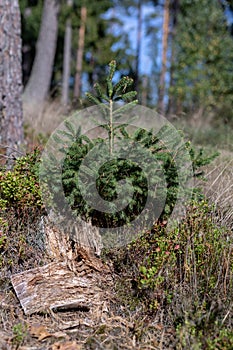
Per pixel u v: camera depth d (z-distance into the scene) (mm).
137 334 1933
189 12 8156
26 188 2533
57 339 1874
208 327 1843
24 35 13492
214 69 7805
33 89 9102
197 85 7789
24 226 2553
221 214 2643
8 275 2277
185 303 1964
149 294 2084
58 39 13953
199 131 4902
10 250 2398
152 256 2273
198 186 2969
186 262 2121
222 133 4922
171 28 11398
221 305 1910
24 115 5172
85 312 2104
